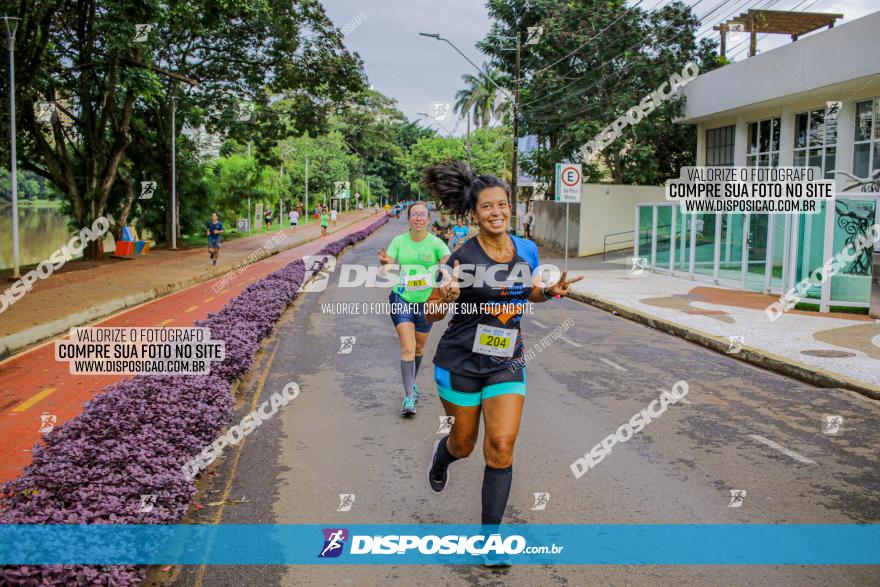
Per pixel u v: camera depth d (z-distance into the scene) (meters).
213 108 33.03
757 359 10.09
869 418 7.31
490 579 3.98
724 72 24.03
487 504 4.06
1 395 7.98
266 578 3.99
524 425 6.93
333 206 77.06
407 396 7.15
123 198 31.27
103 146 25.94
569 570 4.09
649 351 10.99
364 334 12.19
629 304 15.66
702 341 11.61
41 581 3.17
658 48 28.67
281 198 61.41
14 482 4.12
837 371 9.03
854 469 5.79
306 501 5.05
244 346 8.41
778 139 23.55
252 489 5.27
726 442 6.47
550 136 35.69
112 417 5.29
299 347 10.99
